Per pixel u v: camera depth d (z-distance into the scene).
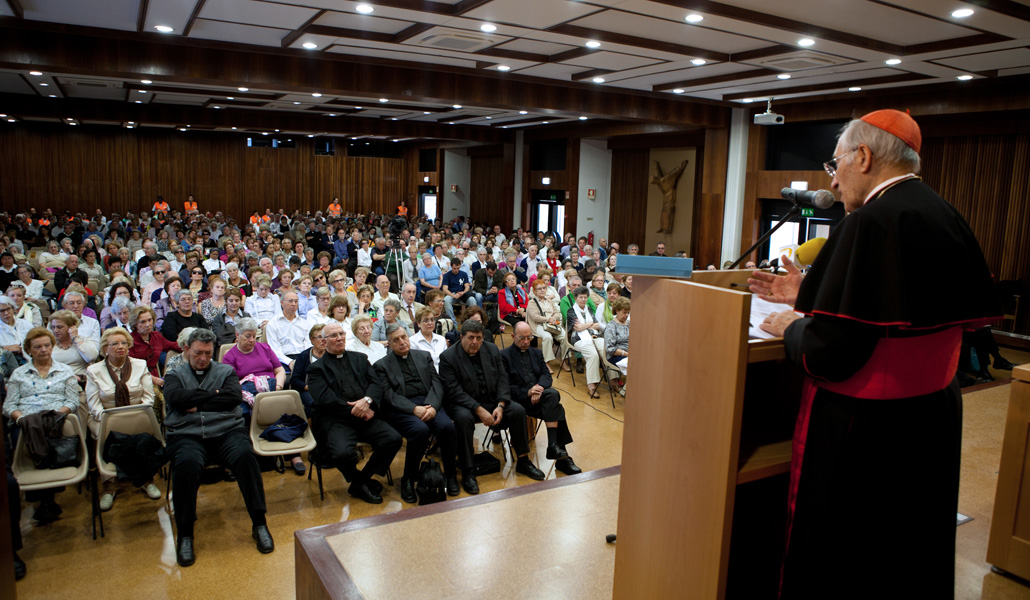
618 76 9.23
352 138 23.27
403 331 4.86
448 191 22.44
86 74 7.70
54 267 10.38
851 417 1.23
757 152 11.91
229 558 3.75
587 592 2.56
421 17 6.27
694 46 7.50
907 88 9.57
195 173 22.50
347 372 4.66
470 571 2.72
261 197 23.33
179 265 10.19
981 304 1.23
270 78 8.28
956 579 2.26
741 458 1.38
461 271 10.58
